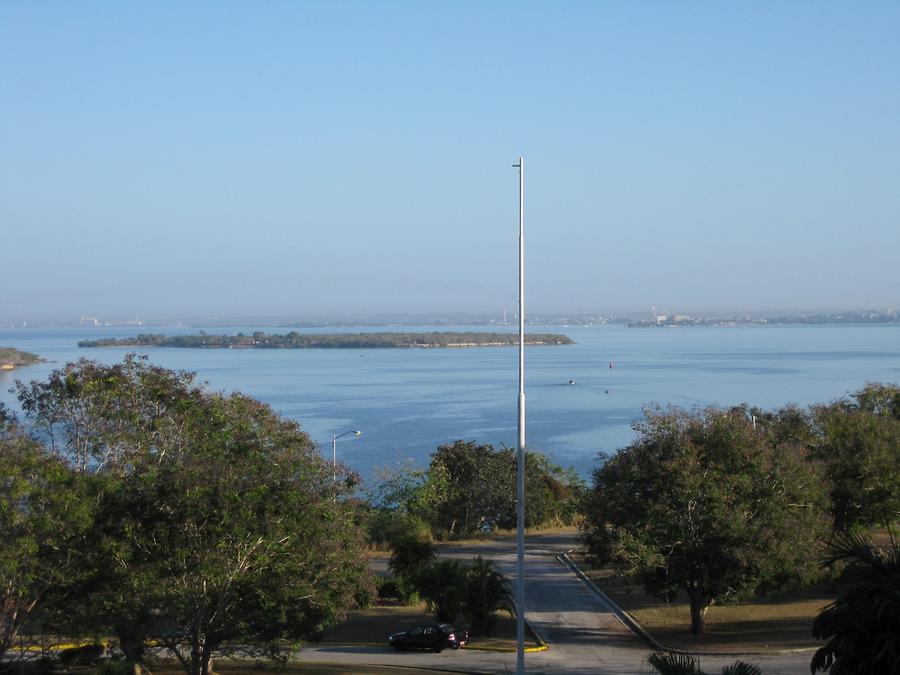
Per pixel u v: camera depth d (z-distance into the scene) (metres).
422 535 60.66
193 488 25.72
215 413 30.34
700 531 35.09
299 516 27.06
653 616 39.88
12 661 29.53
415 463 95.06
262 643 30.06
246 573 26.75
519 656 24.00
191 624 27.47
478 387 198.88
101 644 32.66
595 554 39.41
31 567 25.61
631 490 36.12
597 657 33.22
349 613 43.56
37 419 30.64
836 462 44.56
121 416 30.61
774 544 34.34
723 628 37.31
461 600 37.47
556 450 111.31
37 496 25.61
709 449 36.19
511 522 72.75
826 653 16.83
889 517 45.44
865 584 16.42
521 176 26.06
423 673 30.56
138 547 26.41
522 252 25.91
